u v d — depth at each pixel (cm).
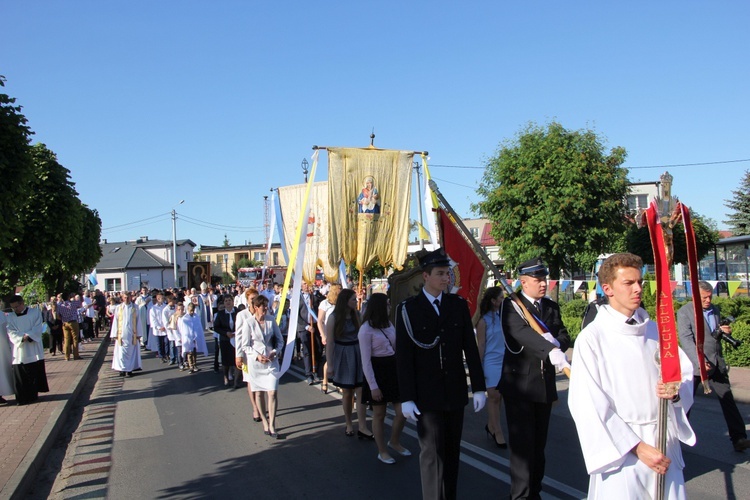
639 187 2672
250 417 851
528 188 1909
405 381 424
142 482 586
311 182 947
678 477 285
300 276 882
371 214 1025
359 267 1037
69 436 796
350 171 1012
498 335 673
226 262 7900
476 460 609
